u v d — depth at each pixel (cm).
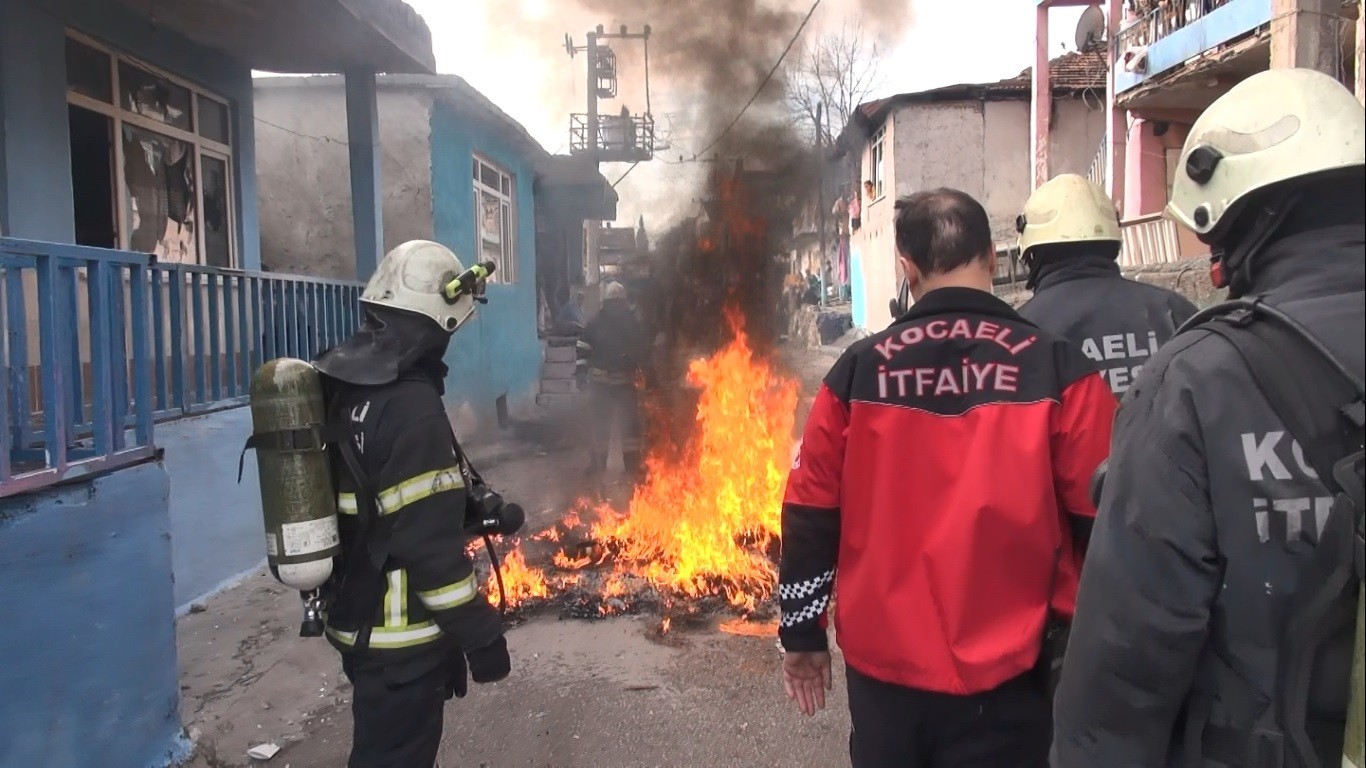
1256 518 124
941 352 197
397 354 244
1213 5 1202
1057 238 278
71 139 646
